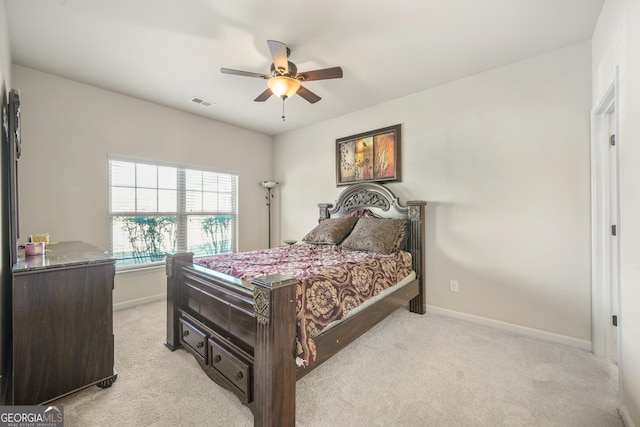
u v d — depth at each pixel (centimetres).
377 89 319
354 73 282
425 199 322
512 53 248
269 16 199
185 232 395
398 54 248
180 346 230
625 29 152
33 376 155
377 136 360
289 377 141
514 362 211
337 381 188
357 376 194
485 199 281
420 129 326
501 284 272
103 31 216
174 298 229
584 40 230
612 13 172
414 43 232
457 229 299
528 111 257
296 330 151
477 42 231
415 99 329
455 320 293
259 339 140
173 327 228
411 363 210
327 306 170
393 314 311
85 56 251
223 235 441
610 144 219
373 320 219
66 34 219
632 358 142
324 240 332
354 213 366
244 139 463
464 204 294
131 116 338
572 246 237
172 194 382
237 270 196
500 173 272
